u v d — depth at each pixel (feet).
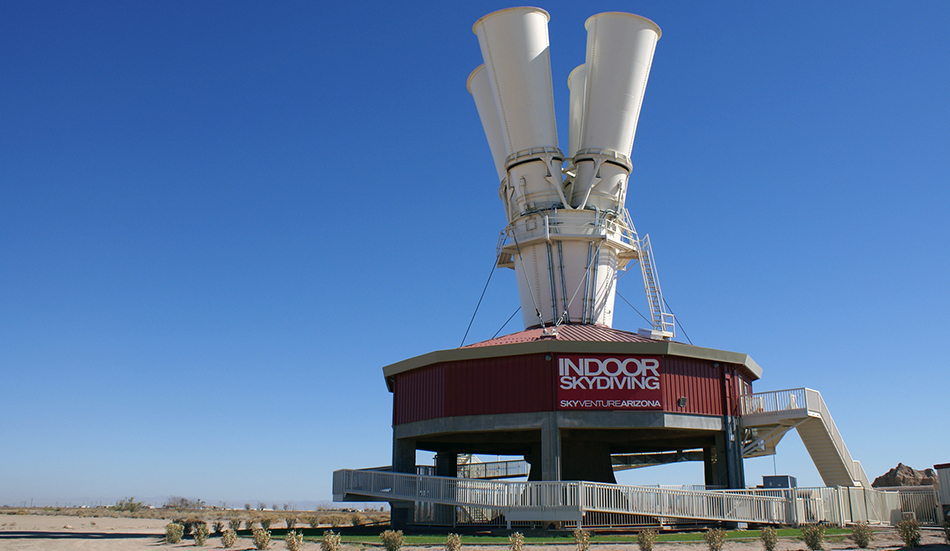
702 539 74.95
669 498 85.97
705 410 99.25
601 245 124.16
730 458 98.99
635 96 127.95
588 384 96.07
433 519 101.81
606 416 94.79
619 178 127.13
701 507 86.99
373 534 96.99
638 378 96.73
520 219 126.31
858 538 71.92
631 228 128.98
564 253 123.24
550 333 106.42
